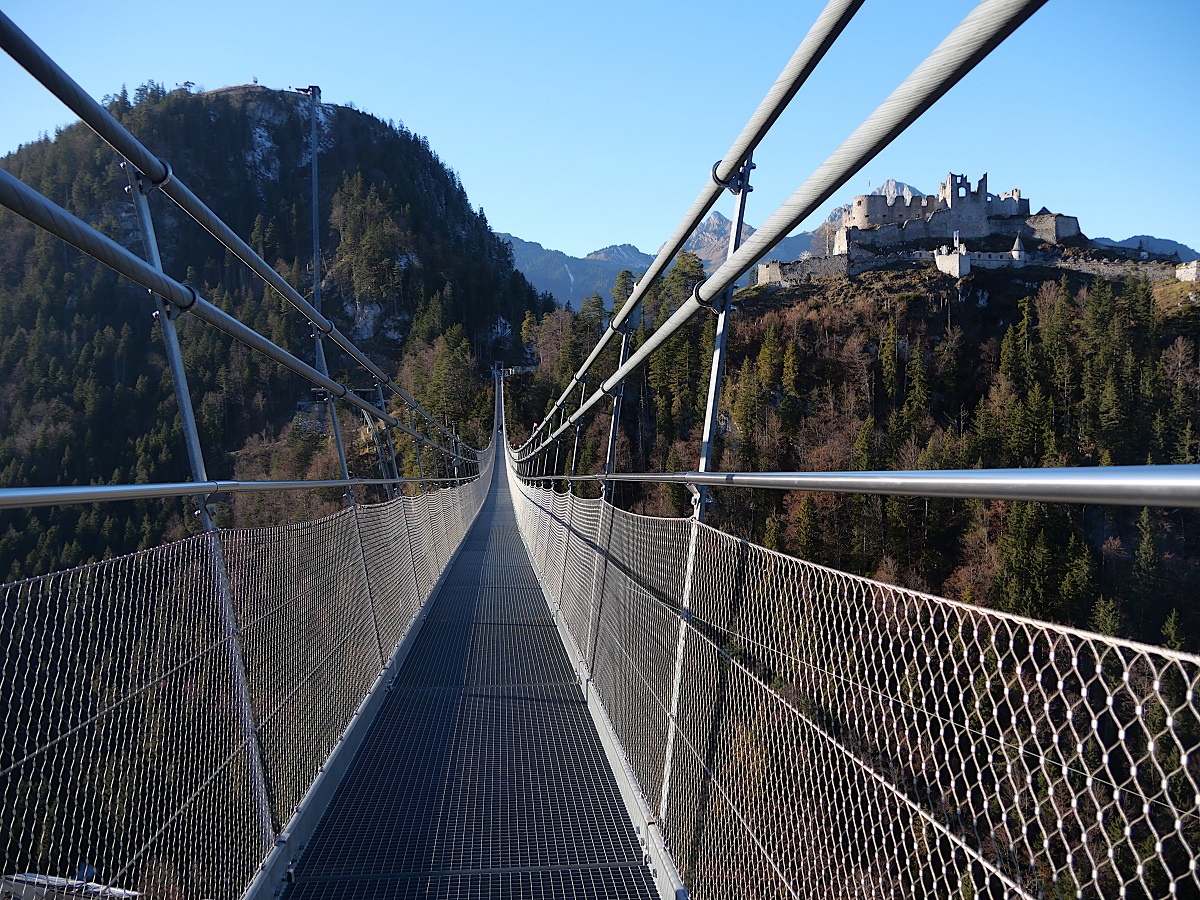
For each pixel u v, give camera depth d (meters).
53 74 1.68
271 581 2.43
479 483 20.58
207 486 1.91
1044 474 0.72
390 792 3.06
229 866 1.99
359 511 4.02
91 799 1.34
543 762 3.37
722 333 2.21
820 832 1.27
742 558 1.77
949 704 0.89
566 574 5.96
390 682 4.47
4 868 1.11
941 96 1.03
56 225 1.42
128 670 1.49
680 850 2.29
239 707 2.12
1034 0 0.82
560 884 2.41
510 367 79.81
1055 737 0.73
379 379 6.79
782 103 1.74
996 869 0.81
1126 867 1.39
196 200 2.57
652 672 2.79
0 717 1.11
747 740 1.68
